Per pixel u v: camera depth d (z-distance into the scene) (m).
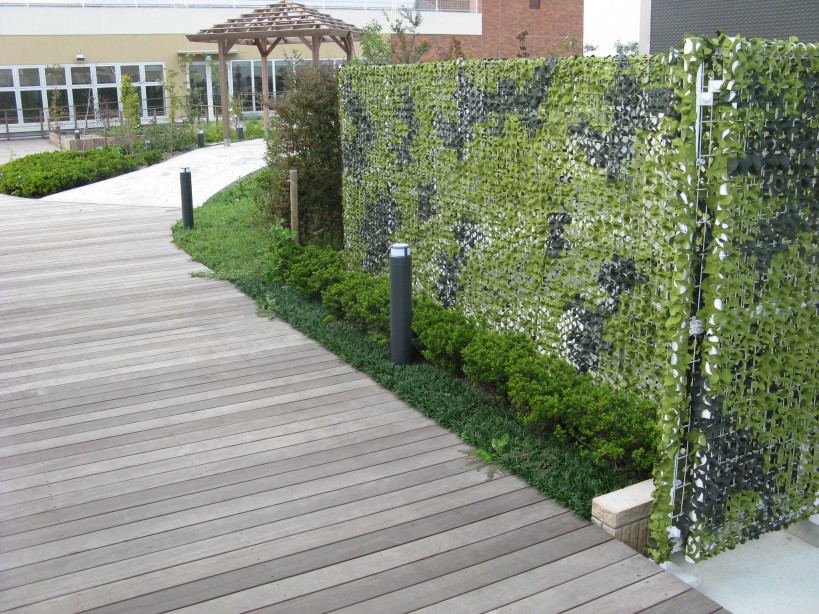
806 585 3.85
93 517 4.07
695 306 3.59
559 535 3.89
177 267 9.58
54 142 24.56
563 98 5.03
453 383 5.70
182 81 28.59
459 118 6.15
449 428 5.11
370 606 3.37
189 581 3.54
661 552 3.75
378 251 7.80
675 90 3.42
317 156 9.70
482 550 3.76
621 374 4.81
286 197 9.86
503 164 5.68
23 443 4.92
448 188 6.40
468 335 5.78
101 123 27.16
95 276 9.16
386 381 5.80
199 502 4.21
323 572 3.60
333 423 5.20
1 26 26.33
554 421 4.81
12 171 16.58
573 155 5.00
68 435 5.03
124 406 5.48
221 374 6.09
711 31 6.36
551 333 5.37
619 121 4.61
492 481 4.42
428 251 6.84
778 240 3.63
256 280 8.64
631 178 4.58
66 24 26.98
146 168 17.89
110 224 12.48
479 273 6.11
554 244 5.26
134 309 7.83
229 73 29.30
